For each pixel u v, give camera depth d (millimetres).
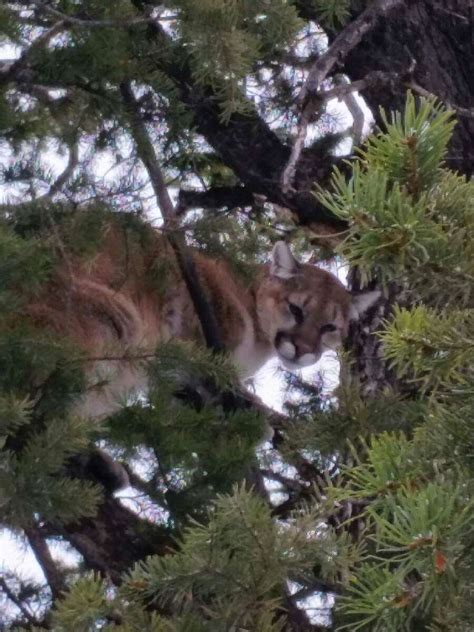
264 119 5719
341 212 2387
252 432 5109
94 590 3352
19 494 3902
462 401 2836
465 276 2477
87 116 5129
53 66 4895
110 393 5430
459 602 2623
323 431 4203
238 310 7137
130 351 4852
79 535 5016
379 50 5438
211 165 6215
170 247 5734
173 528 4996
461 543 2404
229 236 5398
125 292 5953
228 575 3164
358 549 3262
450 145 5273
